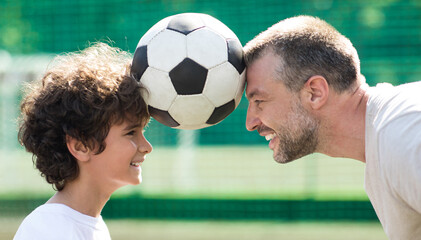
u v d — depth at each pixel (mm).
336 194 7379
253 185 9570
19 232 2363
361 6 9484
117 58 2781
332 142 2670
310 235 6281
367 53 11820
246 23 8500
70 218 2381
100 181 2492
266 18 8406
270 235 6316
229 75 2668
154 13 9180
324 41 2584
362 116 2574
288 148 2717
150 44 2662
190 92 2631
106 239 2539
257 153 15219
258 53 2684
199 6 10312
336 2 9531
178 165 11102
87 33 8367
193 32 2650
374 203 2588
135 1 8656
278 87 2619
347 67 2574
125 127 2482
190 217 7270
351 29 9648
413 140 2184
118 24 8953
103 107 2391
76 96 2404
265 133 2811
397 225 2477
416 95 2299
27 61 10125
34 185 9062
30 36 9617
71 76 2453
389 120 2289
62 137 2439
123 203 7371
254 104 2725
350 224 6855
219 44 2662
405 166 2197
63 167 2432
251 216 7180
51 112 2434
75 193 2482
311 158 8914
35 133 2488
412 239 2502
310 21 2680
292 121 2646
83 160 2439
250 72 2707
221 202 7227
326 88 2553
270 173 11367
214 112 2717
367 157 2467
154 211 7324
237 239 6152
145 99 2641
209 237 6273
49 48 9406
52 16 8453
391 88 2492
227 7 8562
